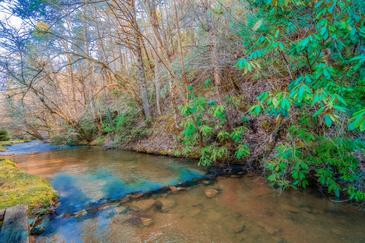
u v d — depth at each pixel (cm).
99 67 988
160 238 254
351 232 240
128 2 676
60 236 266
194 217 295
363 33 191
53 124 1177
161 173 489
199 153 548
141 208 330
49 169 576
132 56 1104
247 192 360
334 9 183
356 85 227
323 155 302
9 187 398
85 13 774
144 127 786
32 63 764
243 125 479
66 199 371
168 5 915
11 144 1232
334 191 316
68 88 1246
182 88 591
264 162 410
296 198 325
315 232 244
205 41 580
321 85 218
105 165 596
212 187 394
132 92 894
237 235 249
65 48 797
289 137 344
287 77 316
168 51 763
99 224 290
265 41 252
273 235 244
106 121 1026
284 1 216
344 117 247
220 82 511
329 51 227
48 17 565
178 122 643
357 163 281
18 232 223
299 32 246
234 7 488
